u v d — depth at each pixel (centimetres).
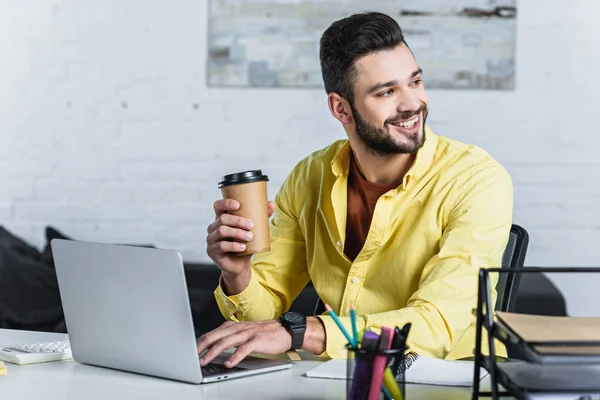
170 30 395
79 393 140
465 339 188
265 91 388
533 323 121
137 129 399
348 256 198
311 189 207
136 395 139
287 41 385
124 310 154
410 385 145
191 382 147
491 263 177
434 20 371
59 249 164
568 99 369
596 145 368
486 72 371
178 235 398
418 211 189
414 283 188
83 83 402
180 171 397
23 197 408
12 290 358
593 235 370
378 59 182
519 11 369
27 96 407
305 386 145
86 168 404
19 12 405
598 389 114
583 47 367
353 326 125
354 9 377
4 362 166
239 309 191
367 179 194
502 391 131
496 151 372
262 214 170
